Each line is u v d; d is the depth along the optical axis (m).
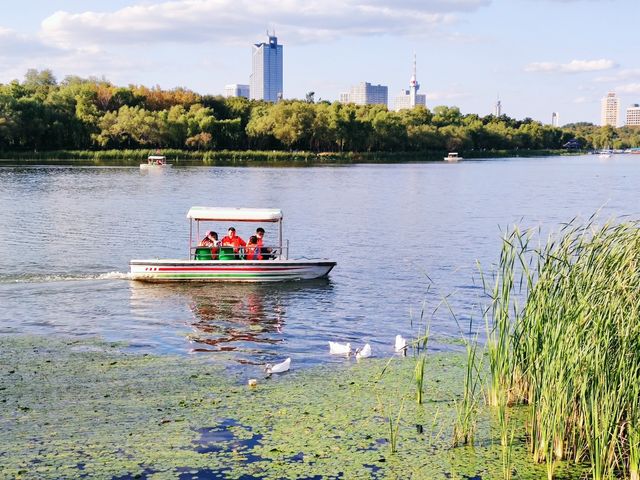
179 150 138.75
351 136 156.62
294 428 13.26
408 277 28.52
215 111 167.75
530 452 12.30
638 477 10.74
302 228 44.03
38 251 33.66
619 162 179.00
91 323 20.91
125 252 33.59
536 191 76.25
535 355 12.65
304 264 27.41
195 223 44.56
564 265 13.17
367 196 67.56
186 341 19.14
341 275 28.81
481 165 149.38
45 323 20.83
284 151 152.50
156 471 11.55
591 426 11.52
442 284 27.14
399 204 60.06
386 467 11.80
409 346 18.05
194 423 13.43
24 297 24.19
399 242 38.38
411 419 13.71
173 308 22.86
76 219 45.78
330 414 13.93
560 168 138.00
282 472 11.59
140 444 12.50
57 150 130.12
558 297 12.82
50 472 11.45
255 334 19.98
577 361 11.39
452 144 189.62
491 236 40.69
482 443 12.68
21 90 138.88
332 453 12.27
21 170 96.81
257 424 13.43
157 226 42.88
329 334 20.12
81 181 79.06
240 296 24.70
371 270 30.03
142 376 16.11
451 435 12.99
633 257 12.21
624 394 11.07
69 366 16.77
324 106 156.62
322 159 150.88
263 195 66.06
